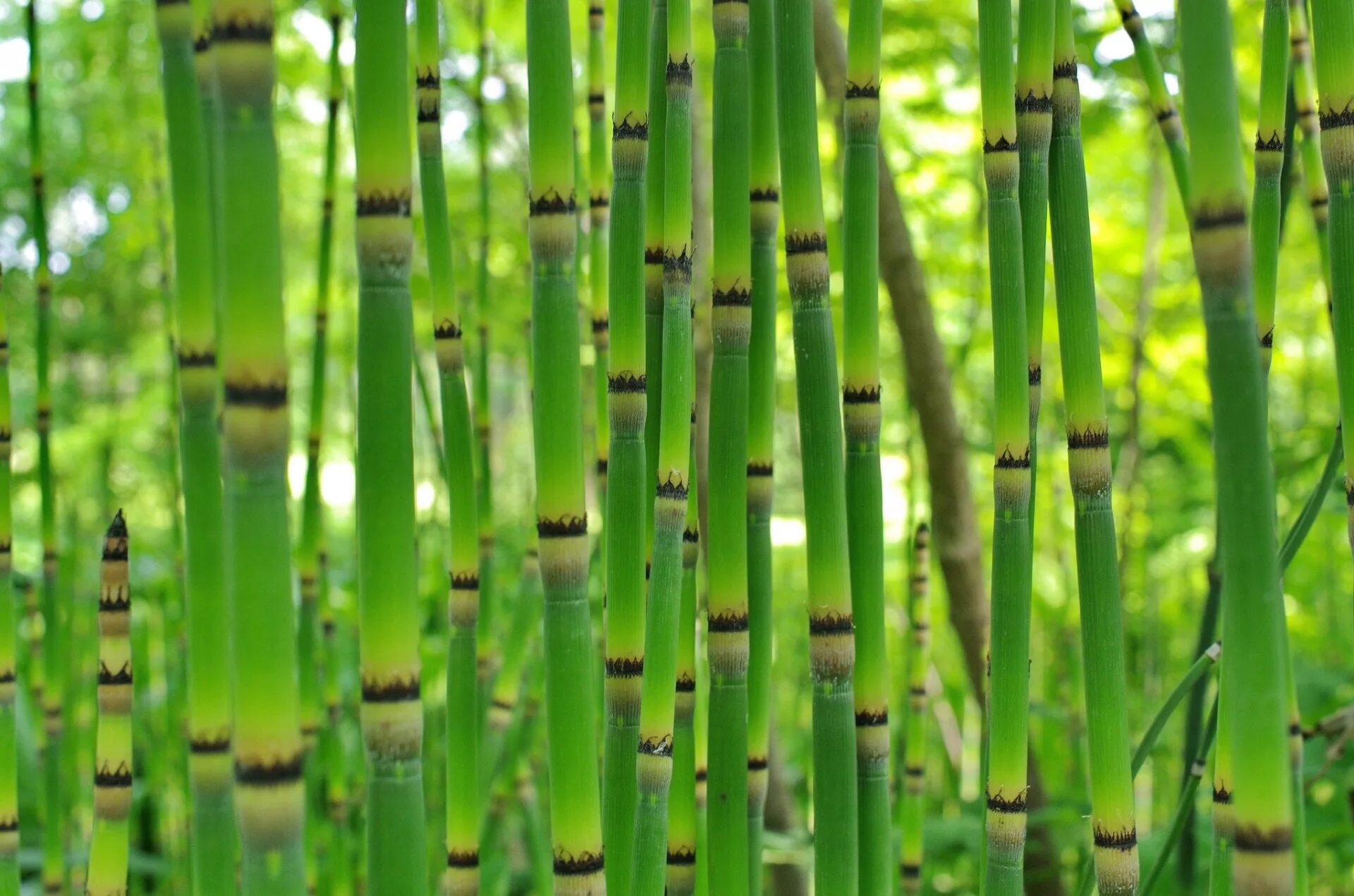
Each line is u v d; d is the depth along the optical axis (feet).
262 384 1.94
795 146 2.15
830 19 2.94
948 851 3.65
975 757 4.64
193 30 2.06
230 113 1.93
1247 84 4.43
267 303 1.94
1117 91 3.92
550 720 2.11
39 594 3.58
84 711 3.80
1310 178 2.36
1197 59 1.96
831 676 2.18
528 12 2.06
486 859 2.83
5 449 2.32
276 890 1.97
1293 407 6.01
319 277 2.62
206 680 2.08
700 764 2.31
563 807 2.11
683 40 2.14
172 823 3.82
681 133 2.14
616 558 2.20
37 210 2.65
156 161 3.12
